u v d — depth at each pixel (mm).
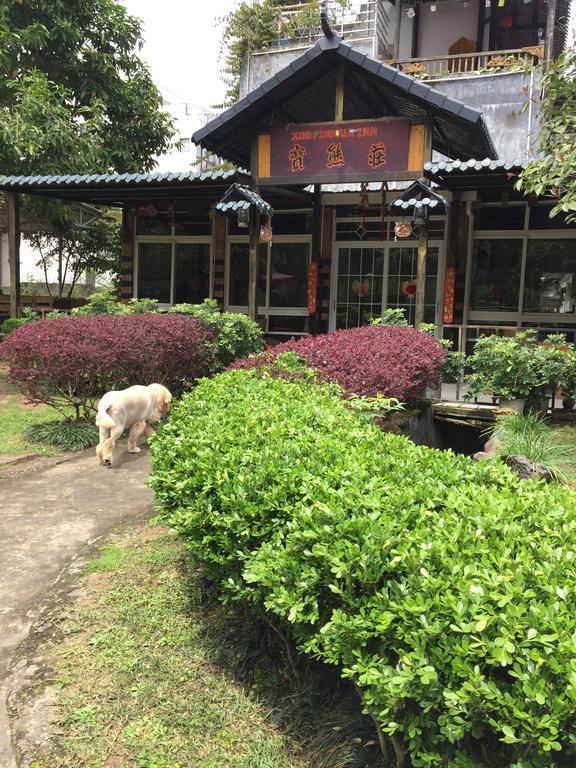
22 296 14930
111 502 4781
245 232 11641
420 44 15008
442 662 1649
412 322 10664
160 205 11406
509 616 1603
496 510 2211
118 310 9742
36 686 2629
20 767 2215
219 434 3150
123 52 13930
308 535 2119
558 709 1465
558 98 7008
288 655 2574
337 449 2895
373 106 9031
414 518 2197
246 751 2289
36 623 3104
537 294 10023
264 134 8656
